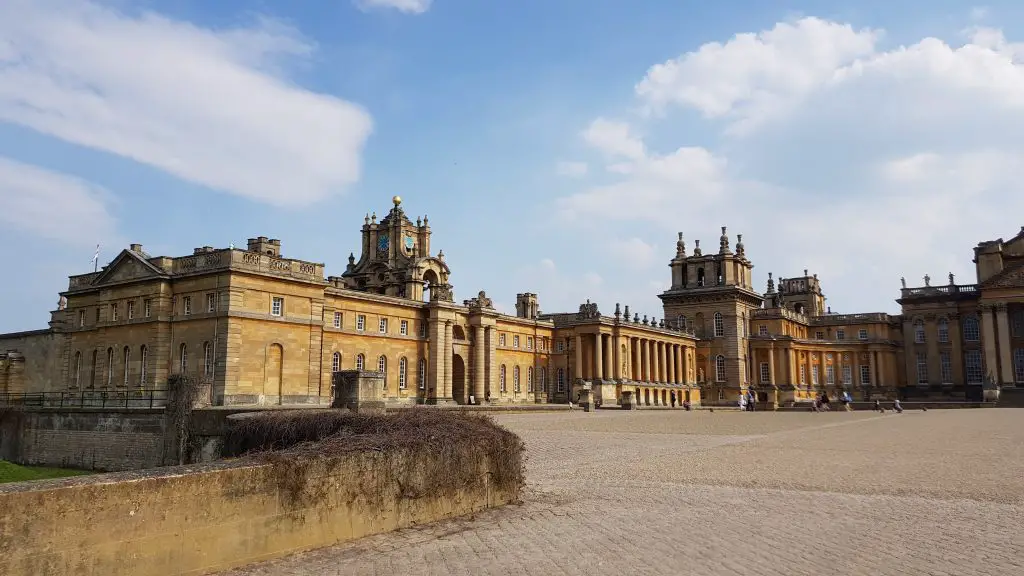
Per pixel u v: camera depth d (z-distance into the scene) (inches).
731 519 617.9
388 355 3184.1
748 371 4990.2
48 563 385.7
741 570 452.8
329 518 543.2
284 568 475.8
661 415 2714.1
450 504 649.6
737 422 2197.3
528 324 4069.9
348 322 3011.8
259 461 508.4
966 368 4707.2
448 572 459.2
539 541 542.6
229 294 2336.4
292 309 2554.1
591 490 789.2
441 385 3353.8
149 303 2546.8
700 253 5172.2
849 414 3019.2
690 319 5083.7
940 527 581.3
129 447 1918.1
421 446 630.5
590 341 4111.7
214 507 468.8
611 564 469.7
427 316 3417.8
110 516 414.3
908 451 1208.2
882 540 535.8
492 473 700.0
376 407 1117.7
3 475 1956.2
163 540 438.6
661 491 776.3
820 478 871.7
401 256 3922.2
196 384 1768.0
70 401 2763.3
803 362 5211.6
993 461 1045.8
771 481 848.9
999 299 4382.4
